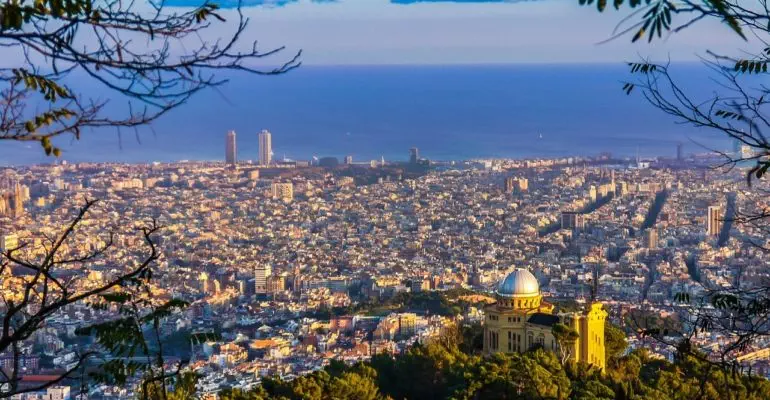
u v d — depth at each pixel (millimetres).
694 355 36125
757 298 34094
